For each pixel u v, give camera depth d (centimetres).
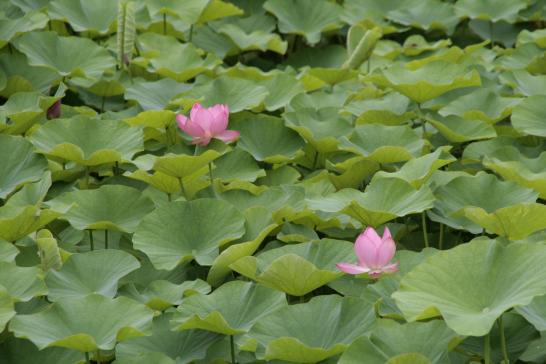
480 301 757
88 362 772
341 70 1001
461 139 919
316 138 925
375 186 844
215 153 848
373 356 757
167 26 1062
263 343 773
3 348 782
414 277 762
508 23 1105
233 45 1070
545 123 918
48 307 784
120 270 814
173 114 911
